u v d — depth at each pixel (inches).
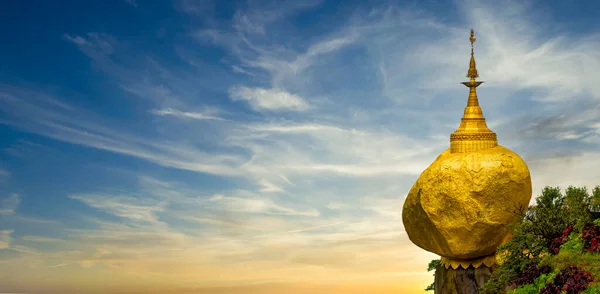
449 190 1433.3
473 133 1466.5
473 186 1421.0
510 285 1364.4
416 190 1497.3
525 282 1278.3
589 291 1090.7
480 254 1477.6
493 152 1451.8
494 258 1488.7
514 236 1358.3
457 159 1449.3
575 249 1219.9
